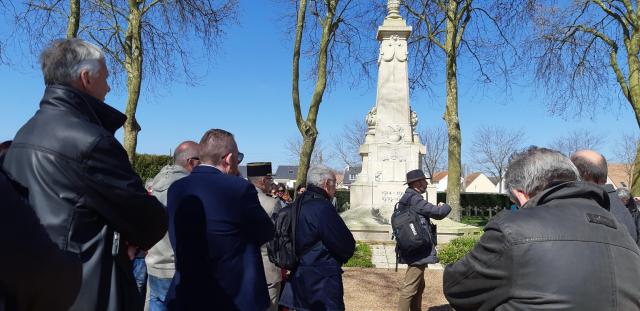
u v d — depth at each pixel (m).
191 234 3.09
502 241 2.03
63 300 1.60
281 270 5.28
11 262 1.41
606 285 1.91
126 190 2.26
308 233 4.18
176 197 3.21
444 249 11.27
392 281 9.23
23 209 1.49
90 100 2.37
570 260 1.93
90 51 2.43
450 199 15.61
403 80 15.98
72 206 2.15
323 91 13.80
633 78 14.66
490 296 2.10
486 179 78.06
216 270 3.04
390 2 16.33
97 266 2.19
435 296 8.07
